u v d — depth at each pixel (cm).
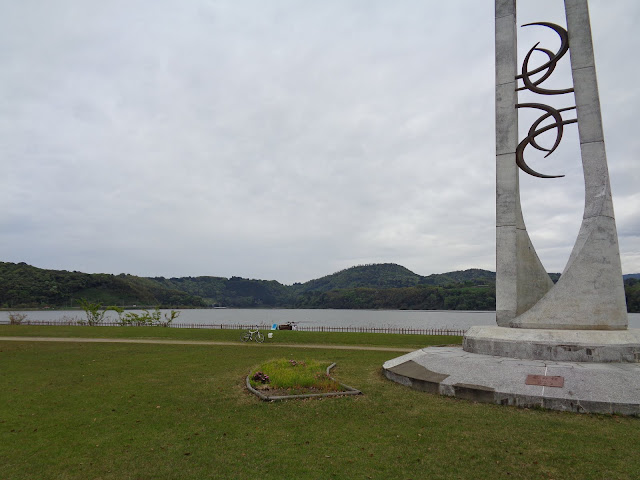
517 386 999
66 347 2275
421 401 1020
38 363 1711
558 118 1424
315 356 1898
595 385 948
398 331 3878
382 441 760
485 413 914
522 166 1499
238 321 8125
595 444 729
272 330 3059
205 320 8700
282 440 771
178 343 2520
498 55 1529
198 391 1168
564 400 923
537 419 868
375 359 1781
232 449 728
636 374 973
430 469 639
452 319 8744
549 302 1308
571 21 1391
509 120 1485
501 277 1427
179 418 914
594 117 1334
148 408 997
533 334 1200
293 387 1173
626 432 784
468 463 659
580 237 1317
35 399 1090
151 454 708
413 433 799
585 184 1336
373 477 615
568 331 1183
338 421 881
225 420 898
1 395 1137
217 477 617
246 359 1814
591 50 1356
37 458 694
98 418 917
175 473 633
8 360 1795
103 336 2906
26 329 3266
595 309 1259
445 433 795
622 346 1098
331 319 9138
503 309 1401
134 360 1792
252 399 1071
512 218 1441
